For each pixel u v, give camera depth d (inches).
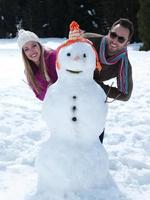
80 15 968.9
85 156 149.9
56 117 147.8
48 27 1014.4
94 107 147.6
